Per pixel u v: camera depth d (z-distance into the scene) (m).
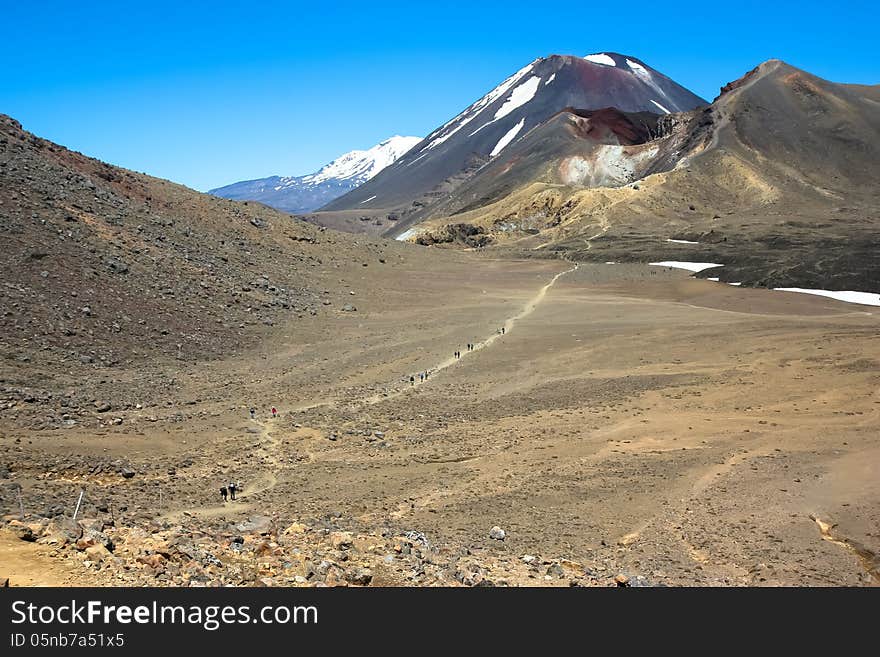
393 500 25.78
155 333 47.50
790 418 36.69
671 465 30.17
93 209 62.78
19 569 12.61
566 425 36.31
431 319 65.38
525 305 74.00
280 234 82.75
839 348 50.47
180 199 78.62
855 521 23.81
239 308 57.69
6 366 36.31
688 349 53.09
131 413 33.94
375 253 90.56
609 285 88.38
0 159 62.00
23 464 24.88
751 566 20.33
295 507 24.09
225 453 30.23
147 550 14.35
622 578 17.38
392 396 41.47
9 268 46.91
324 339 55.72
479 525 23.19
